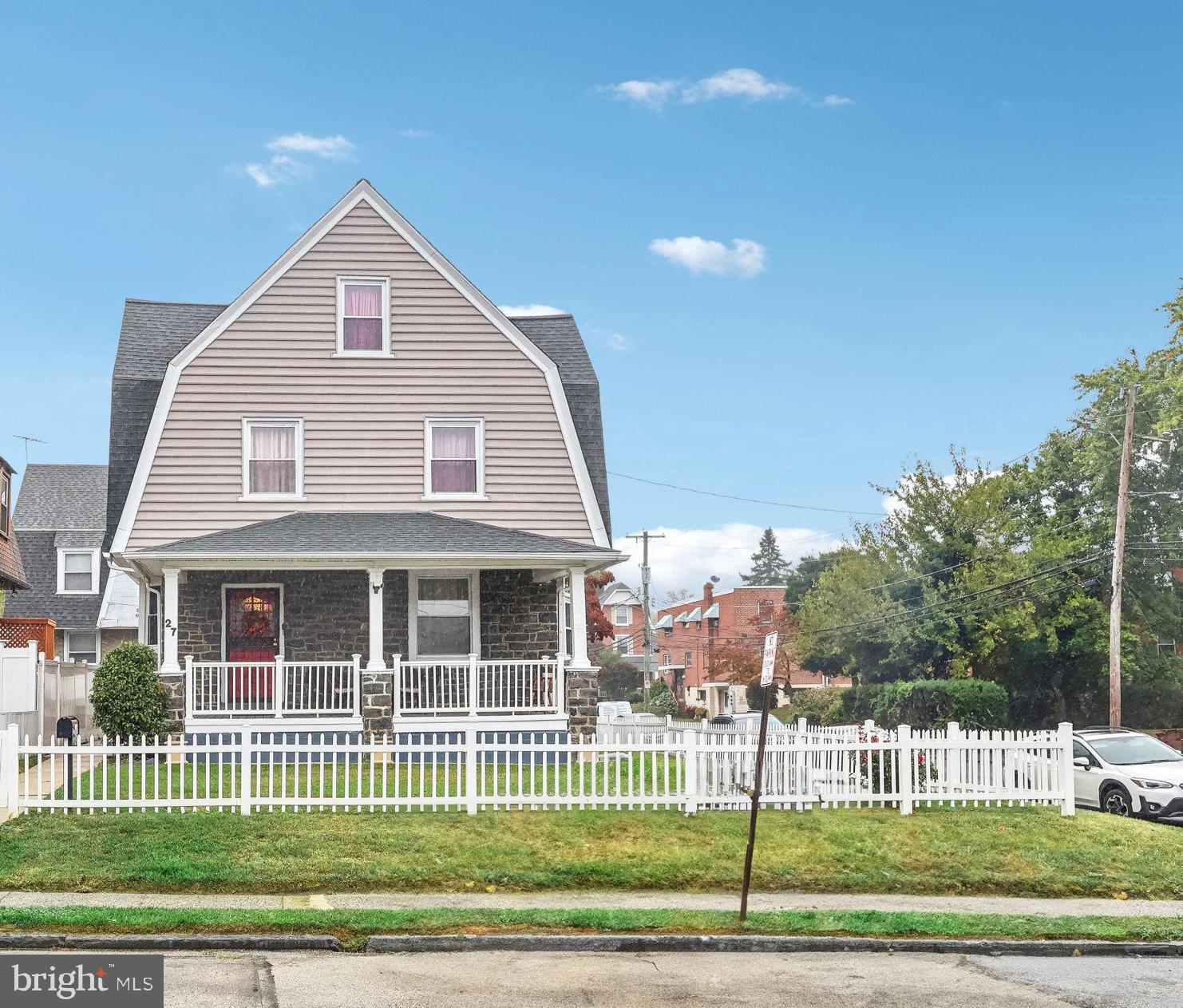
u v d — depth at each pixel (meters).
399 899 15.43
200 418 26.23
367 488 26.70
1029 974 12.85
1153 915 15.70
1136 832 19.33
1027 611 50.91
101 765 23.05
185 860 16.44
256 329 26.62
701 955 13.52
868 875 17.22
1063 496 55.62
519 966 12.73
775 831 18.58
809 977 12.53
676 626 102.06
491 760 24.52
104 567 46.53
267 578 26.39
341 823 18.16
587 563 25.89
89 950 12.97
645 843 17.89
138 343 28.77
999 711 41.94
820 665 63.69
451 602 26.91
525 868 16.78
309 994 11.29
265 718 24.25
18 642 28.50
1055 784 20.33
